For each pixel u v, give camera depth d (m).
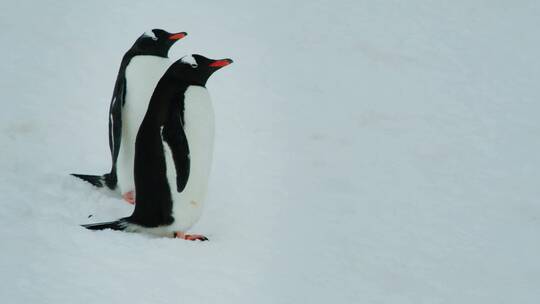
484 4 51.31
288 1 49.44
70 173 24.73
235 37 42.38
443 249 22.88
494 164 30.44
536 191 28.19
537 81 40.28
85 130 29.09
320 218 23.91
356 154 30.14
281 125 32.47
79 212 21.44
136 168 20.06
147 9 44.88
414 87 38.31
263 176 27.05
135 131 22.55
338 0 50.56
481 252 22.98
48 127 28.67
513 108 36.69
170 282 17.78
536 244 23.88
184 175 19.61
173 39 22.62
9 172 23.38
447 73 40.44
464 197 27.11
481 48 44.31
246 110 33.72
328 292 18.97
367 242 22.62
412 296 19.59
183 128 19.56
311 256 20.94
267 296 18.06
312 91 36.66
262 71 38.44
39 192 22.02
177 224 20.45
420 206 25.94
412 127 33.50
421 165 29.69
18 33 39.38
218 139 30.30
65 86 33.56
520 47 44.78
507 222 25.34
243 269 19.20
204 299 17.31
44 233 19.28
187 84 19.83
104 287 17.12
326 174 27.88
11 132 27.58
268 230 22.39
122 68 22.77
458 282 20.84
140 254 18.91
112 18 43.06
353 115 34.31
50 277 17.22
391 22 47.44
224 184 25.83
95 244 19.05
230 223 22.61
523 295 20.53
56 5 44.41
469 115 35.47
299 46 42.38
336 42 43.53
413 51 43.22
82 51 38.19
